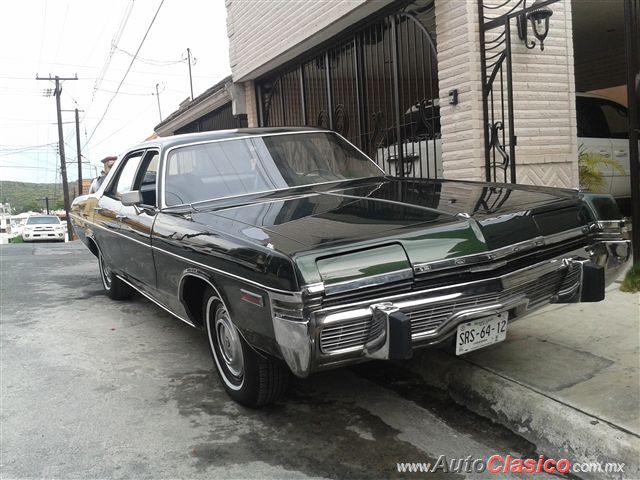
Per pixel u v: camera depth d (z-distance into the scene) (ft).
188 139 14.84
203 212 12.69
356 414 11.43
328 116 29.94
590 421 9.57
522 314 10.33
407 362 13.38
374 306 8.90
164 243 13.04
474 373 11.84
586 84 38.45
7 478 9.23
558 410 10.03
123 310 19.97
